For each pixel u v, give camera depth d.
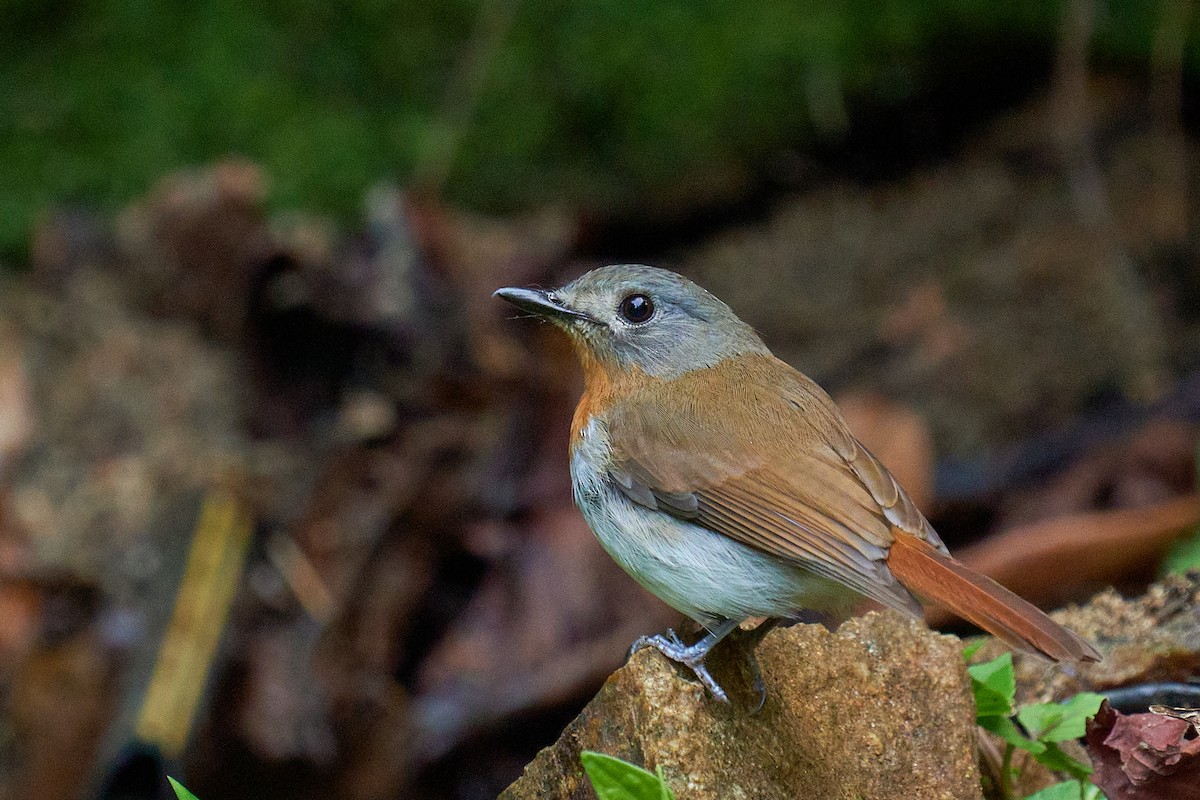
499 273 13.18
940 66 15.12
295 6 14.36
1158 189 14.37
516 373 12.34
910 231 14.48
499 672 11.14
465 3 14.60
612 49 14.80
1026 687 7.06
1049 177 14.66
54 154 13.59
